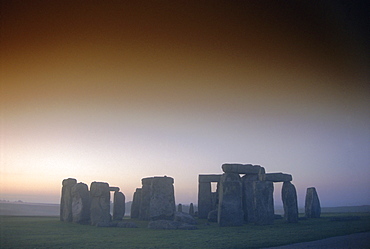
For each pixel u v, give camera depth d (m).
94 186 27.94
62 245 16.78
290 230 23.27
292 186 30.53
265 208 27.86
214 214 31.38
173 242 17.78
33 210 66.50
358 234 21.05
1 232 22.06
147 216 33.12
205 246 16.52
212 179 36.50
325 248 15.94
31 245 16.77
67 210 30.34
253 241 18.09
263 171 30.73
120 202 34.12
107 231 22.86
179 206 42.94
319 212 36.00
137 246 16.50
